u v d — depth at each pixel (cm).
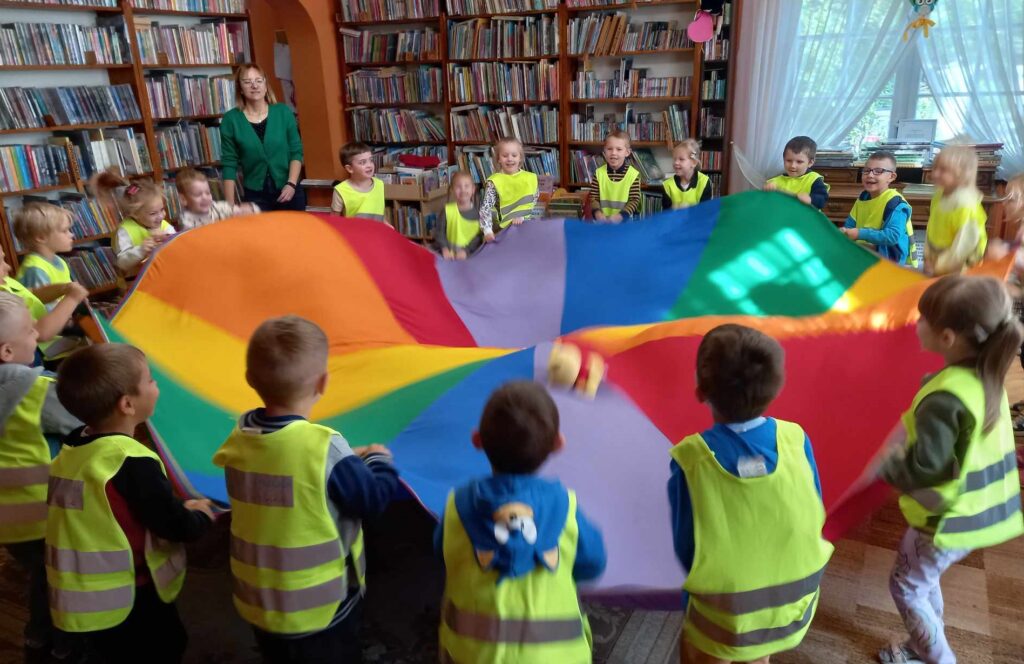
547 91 512
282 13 537
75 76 436
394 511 248
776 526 125
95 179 331
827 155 467
